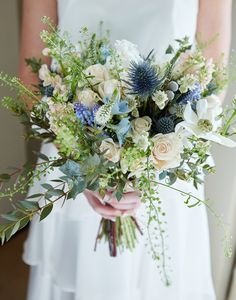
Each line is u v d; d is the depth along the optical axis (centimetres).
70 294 110
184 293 102
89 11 79
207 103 54
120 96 55
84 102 54
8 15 139
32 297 110
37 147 179
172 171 59
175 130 54
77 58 59
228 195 113
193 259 99
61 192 55
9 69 147
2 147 155
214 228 121
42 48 86
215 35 77
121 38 80
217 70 66
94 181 53
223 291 132
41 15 85
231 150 108
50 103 57
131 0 76
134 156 52
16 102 65
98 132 53
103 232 83
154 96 54
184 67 58
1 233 50
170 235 89
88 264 92
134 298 99
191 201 87
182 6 77
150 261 93
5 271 159
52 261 101
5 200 150
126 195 67
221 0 79
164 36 78
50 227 95
